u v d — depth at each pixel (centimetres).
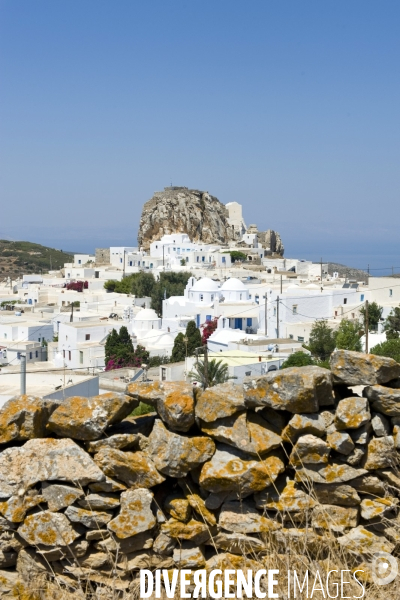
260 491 661
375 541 638
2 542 659
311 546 643
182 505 659
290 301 6412
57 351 6272
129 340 5919
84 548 643
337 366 679
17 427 668
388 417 671
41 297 10344
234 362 4297
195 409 678
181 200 18675
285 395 655
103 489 653
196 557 652
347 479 647
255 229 19488
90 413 666
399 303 6731
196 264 13350
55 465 652
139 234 18750
